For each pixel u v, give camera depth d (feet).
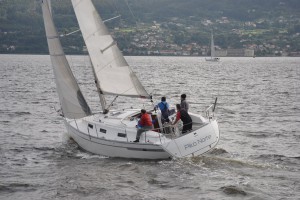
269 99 428.15
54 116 312.29
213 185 157.99
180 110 185.26
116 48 195.83
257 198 146.41
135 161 185.16
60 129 264.72
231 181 161.27
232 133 249.75
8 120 294.05
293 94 480.64
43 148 215.10
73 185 160.76
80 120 212.23
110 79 198.90
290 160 190.70
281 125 277.64
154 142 180.34
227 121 290.76
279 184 158.71
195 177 165.68
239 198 146.92
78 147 209.15
